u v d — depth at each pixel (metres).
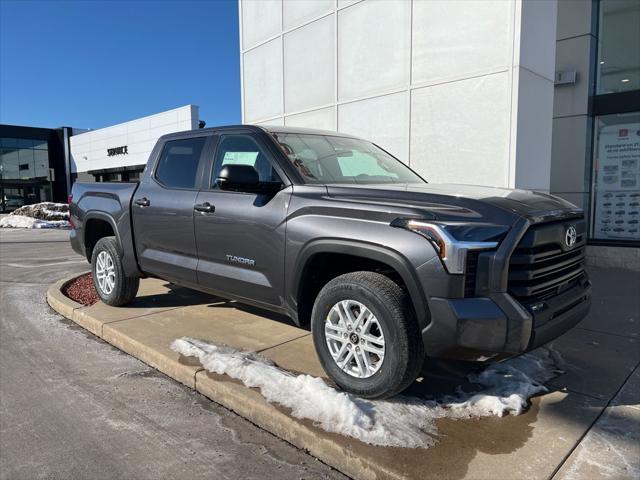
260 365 3.90
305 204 3.66
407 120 7.63
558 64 8.83
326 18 8.86
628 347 4.48
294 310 3.77
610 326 5.09
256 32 10.56
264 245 3.91
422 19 7.31
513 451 2.79
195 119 27.42
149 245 5.16
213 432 3.26
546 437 2.95
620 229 8.72
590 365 4.07
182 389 3.91
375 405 3.26
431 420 3.12
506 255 2.89
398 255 3.08
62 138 42.25
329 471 2.83
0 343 5.03
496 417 3.18
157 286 6.93
